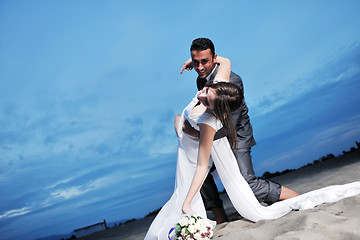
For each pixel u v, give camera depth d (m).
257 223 2.93
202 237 2.64
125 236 5.25
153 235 3.08
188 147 3.17
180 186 3.15
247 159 3.34
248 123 3.49
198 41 3.38
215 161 3.17
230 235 2.55
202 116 2.85
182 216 3.03
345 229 2.14
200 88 3.83
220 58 3.50
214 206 3.49
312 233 2.16
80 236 8.47
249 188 3.12
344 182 3.93
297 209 2.94
